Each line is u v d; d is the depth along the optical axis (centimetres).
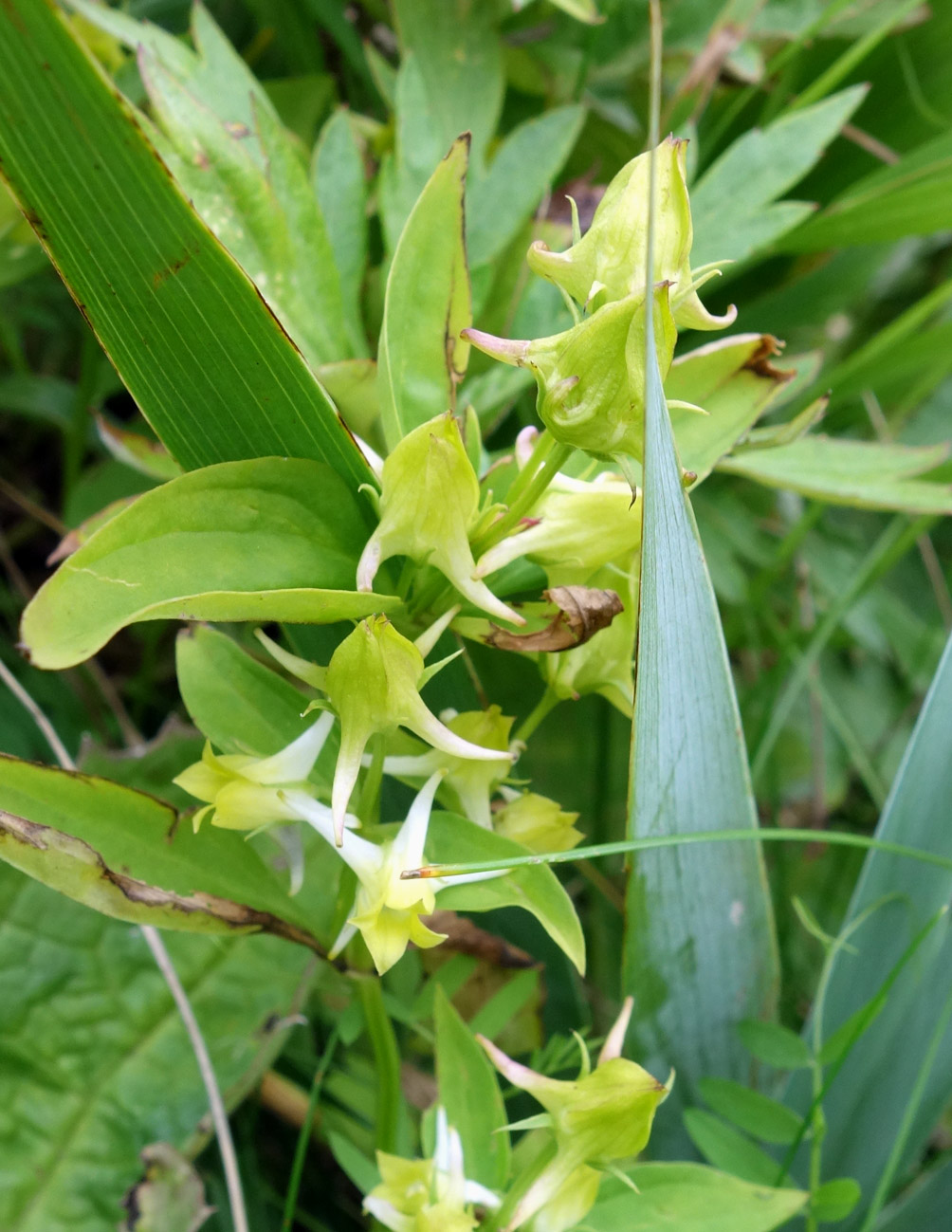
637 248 10
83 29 20
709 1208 13
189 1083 18
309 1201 18
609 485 12
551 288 17
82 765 18
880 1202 14
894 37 23
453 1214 12
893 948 16
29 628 10
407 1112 15
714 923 15
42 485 26
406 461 11
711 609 13
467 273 12
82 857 11
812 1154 15
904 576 30
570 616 12
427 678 11
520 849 12
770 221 18
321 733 12
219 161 14
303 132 22
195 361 11
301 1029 18
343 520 11
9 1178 17
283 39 23
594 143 23
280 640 20
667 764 13
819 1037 15
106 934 18
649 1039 16
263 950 18
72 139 10
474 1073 14
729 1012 16
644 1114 12
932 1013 16
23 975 18
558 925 12
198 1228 17
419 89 18
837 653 27
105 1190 17
